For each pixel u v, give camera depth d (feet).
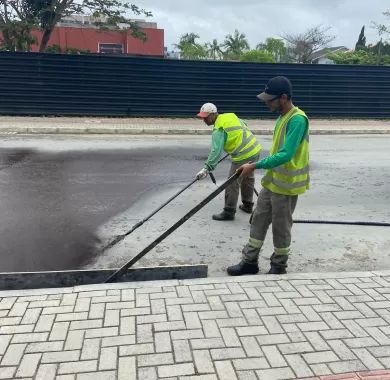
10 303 10.36
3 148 31.96
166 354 8.71
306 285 11.69
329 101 54.13
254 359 8.65
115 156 30.76
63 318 9.82
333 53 123.44
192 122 47.75
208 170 15.96
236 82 50.62
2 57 44.78
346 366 8.54
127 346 8.92
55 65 45.98
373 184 25.14
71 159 29.14
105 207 19.62
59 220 17.78
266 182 12.22
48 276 11.94
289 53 147.84
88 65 46.70
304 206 20.74
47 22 77.25
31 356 8.55
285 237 12.48
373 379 8.23
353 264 14.46
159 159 30.45
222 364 8.47
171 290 11.18
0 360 8.43
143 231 16.80
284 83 11.35
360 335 9.54
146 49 118.83
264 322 9.91
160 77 48.75
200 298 10.84
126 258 14.35
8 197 20.56
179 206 20.16
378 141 41.88
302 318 10.11
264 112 52.19
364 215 19.53
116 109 48.70
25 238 15.81
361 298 11.11
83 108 47.93
